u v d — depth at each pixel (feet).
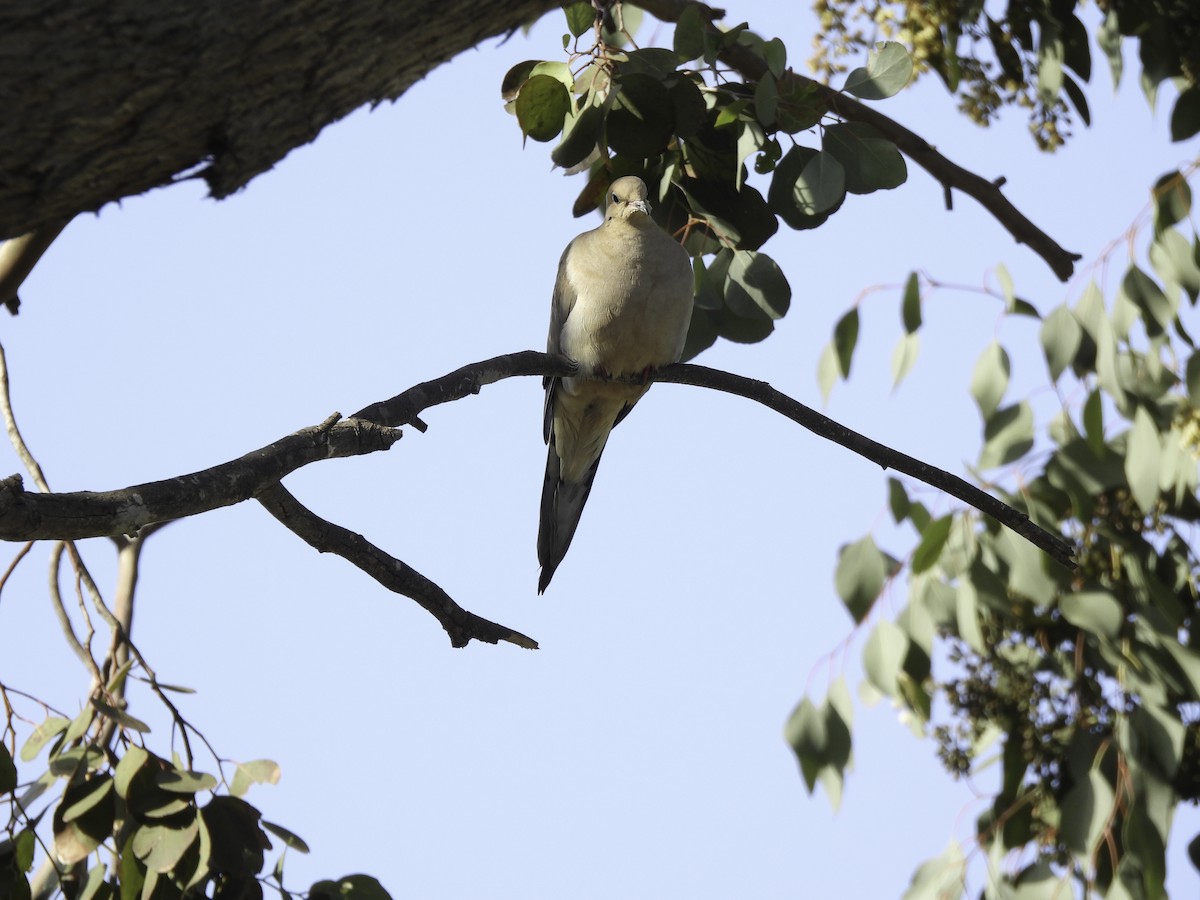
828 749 34.04
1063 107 34.47
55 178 14.49
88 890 22.04
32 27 13.23
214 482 15.72
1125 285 34.09
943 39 32.78
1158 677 31.78
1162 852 30.71
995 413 34.30
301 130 15.85
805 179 28.37
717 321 32.09
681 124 27.27
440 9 15.48
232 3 14.03
